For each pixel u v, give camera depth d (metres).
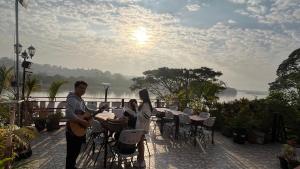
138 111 6.86
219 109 12.90
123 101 13.35
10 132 5.24
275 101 11.36
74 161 5.62
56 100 12.30
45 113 10.80
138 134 5.97
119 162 6.41
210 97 14.41
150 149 8.56
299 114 11.24
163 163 7.21
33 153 7.25
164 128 11.65
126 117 6.77
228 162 7.75
